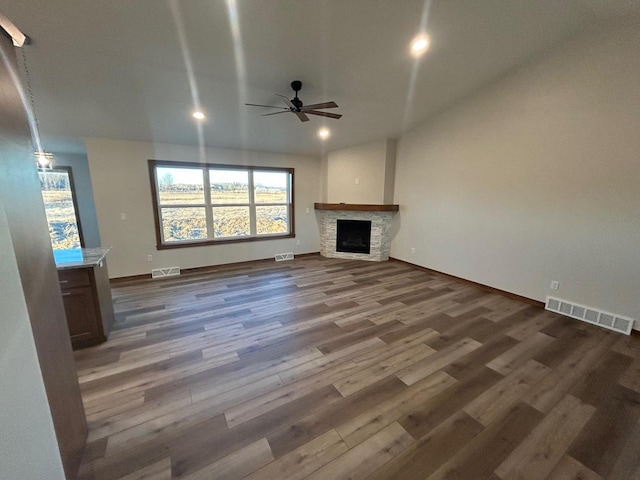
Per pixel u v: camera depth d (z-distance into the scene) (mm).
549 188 3199
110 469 1355
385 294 3791
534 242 3383
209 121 3990
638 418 1685
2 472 896
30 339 1001
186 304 3438
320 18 2363
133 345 2498
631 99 2557
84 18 2100
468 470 1363
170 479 1308
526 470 1365
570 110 2961
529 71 3254
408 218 5273
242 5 2143
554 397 1862
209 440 1522
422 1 2299
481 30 2723
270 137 4855
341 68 3088
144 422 1643
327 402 1812
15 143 1038
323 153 6074
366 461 1409
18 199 1015
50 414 1108
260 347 2463
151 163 4457
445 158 4422
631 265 2662
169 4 2072
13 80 1073
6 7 1938
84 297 2438
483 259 3998
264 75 3055
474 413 1723
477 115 3877
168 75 2887
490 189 3822
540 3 2463
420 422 1653
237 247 5422
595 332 2742
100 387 1945
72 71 2643
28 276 1037
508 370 2146
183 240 4965
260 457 1426
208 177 5051
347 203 5906
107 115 3490
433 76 3420
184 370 2141
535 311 3238
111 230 4281
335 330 2775
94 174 4078
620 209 2695
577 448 1485
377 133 5074
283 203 5961
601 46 2688
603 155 2764
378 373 2107
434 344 2518
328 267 5262
